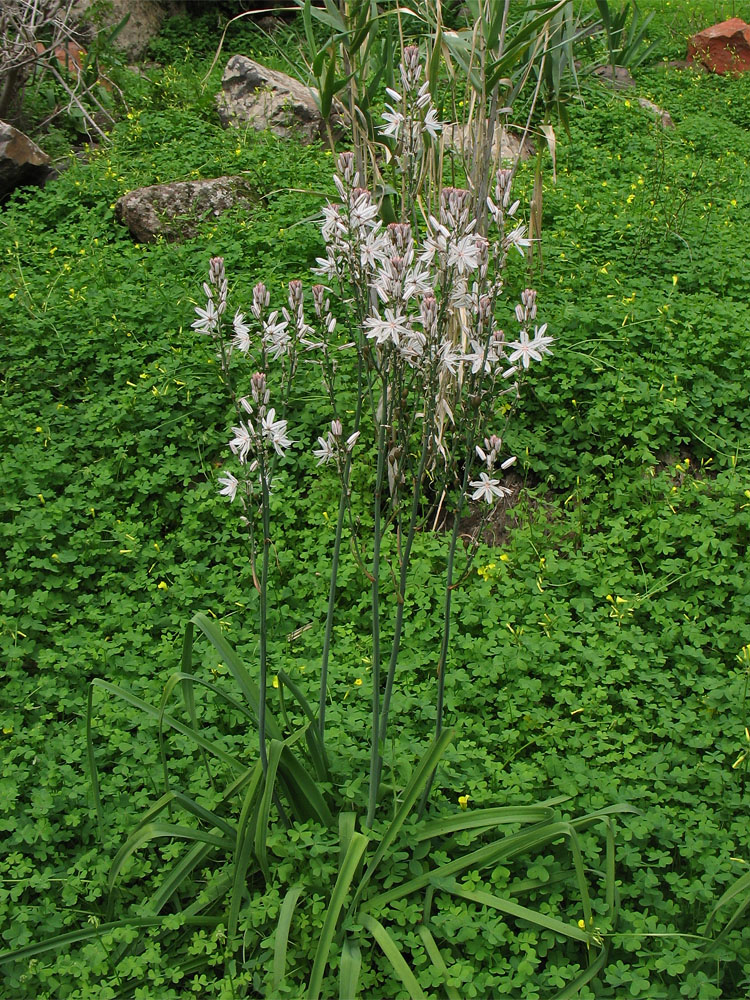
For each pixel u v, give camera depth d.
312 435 2.46
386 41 2.27
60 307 2.97
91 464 2.46
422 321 1.41
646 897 1.57
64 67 5.19
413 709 1.85
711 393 2.54
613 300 2.85
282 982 1.44
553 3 2.08
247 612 2.11
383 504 2.28
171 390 2.56
